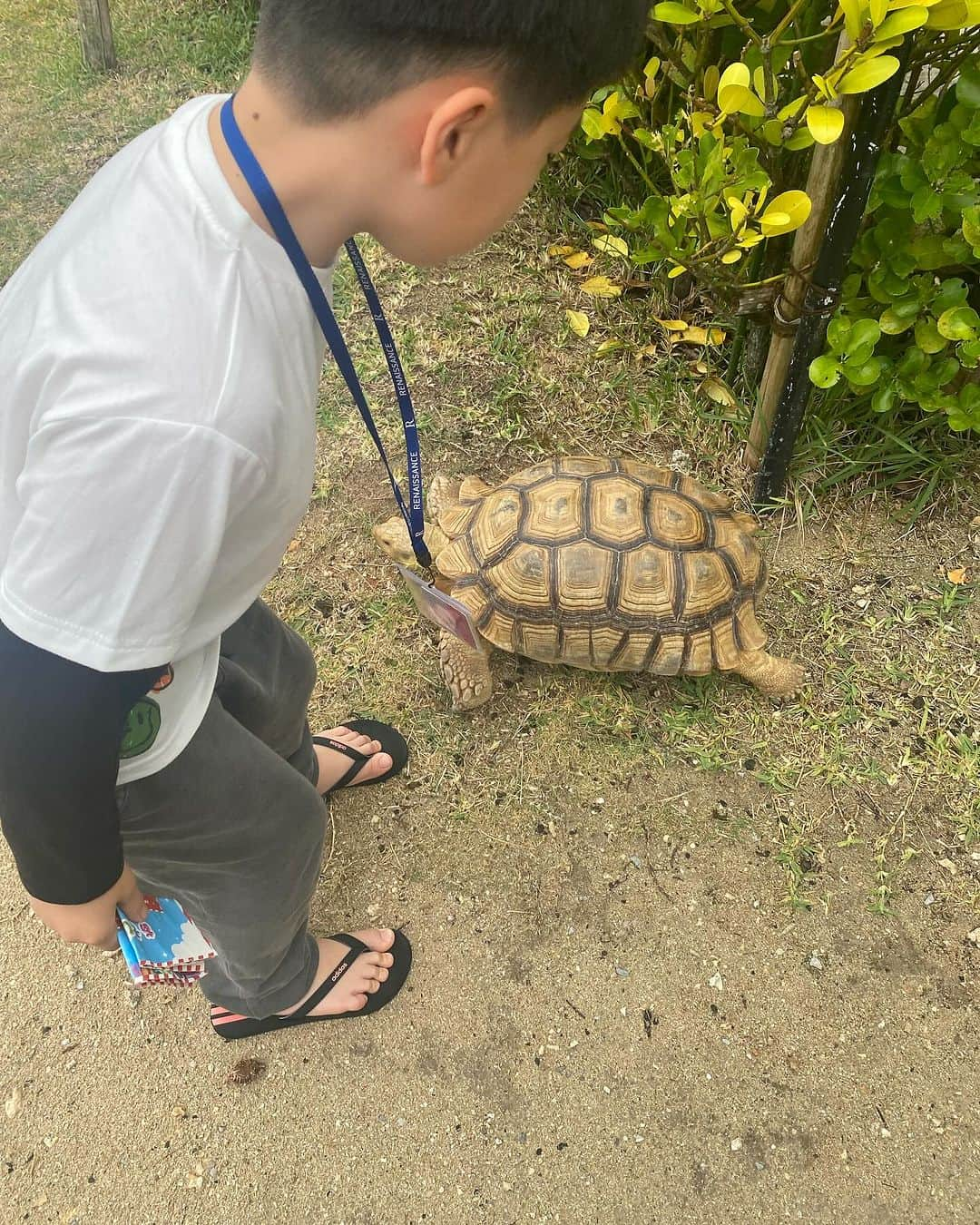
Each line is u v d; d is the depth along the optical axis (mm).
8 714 737
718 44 2135
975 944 1754
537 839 1907
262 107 713
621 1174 1561
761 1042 1676
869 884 1827
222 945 1345
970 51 1800
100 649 722
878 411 2242
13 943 1823
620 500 1942
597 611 1904
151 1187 1573
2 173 3344
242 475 722
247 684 1306
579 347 2730
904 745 1986
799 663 2104
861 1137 1577
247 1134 1618
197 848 1124
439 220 777
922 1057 1646
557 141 791
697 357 2676
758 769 1968
